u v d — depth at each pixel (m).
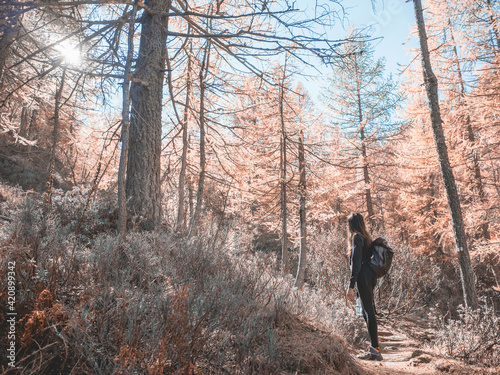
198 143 10.20
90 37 4.85
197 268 3.15
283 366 2.28
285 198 12.04
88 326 1.81
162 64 6.00
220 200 5.29
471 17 10.48
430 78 8.09
